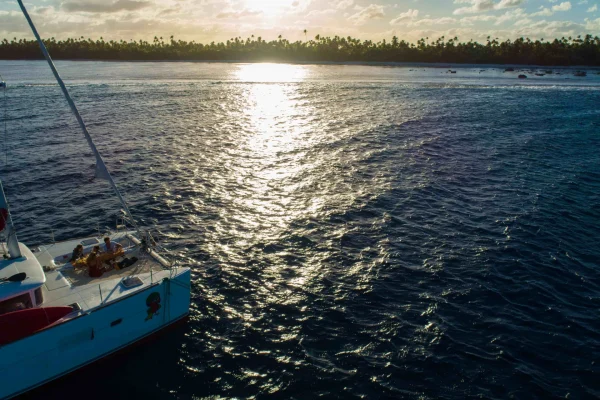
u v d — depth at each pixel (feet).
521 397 46.01
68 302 46.32
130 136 160.35
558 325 57.77
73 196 100.48
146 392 45.80
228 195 103.45
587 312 60.64
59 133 160.25
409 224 88.63
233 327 56.59
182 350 51.96
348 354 52.16
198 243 79.66
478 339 55.01
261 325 57.16
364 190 107.45
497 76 508.12
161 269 54.24
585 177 120.98
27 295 44.14
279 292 64.59
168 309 52.80
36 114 196.13
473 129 184.96
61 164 122.52
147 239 59.06
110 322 46.88
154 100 256.32
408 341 54.49
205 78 413.39
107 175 57.06
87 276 51.78
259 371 49.37
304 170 123.24
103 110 214.48
